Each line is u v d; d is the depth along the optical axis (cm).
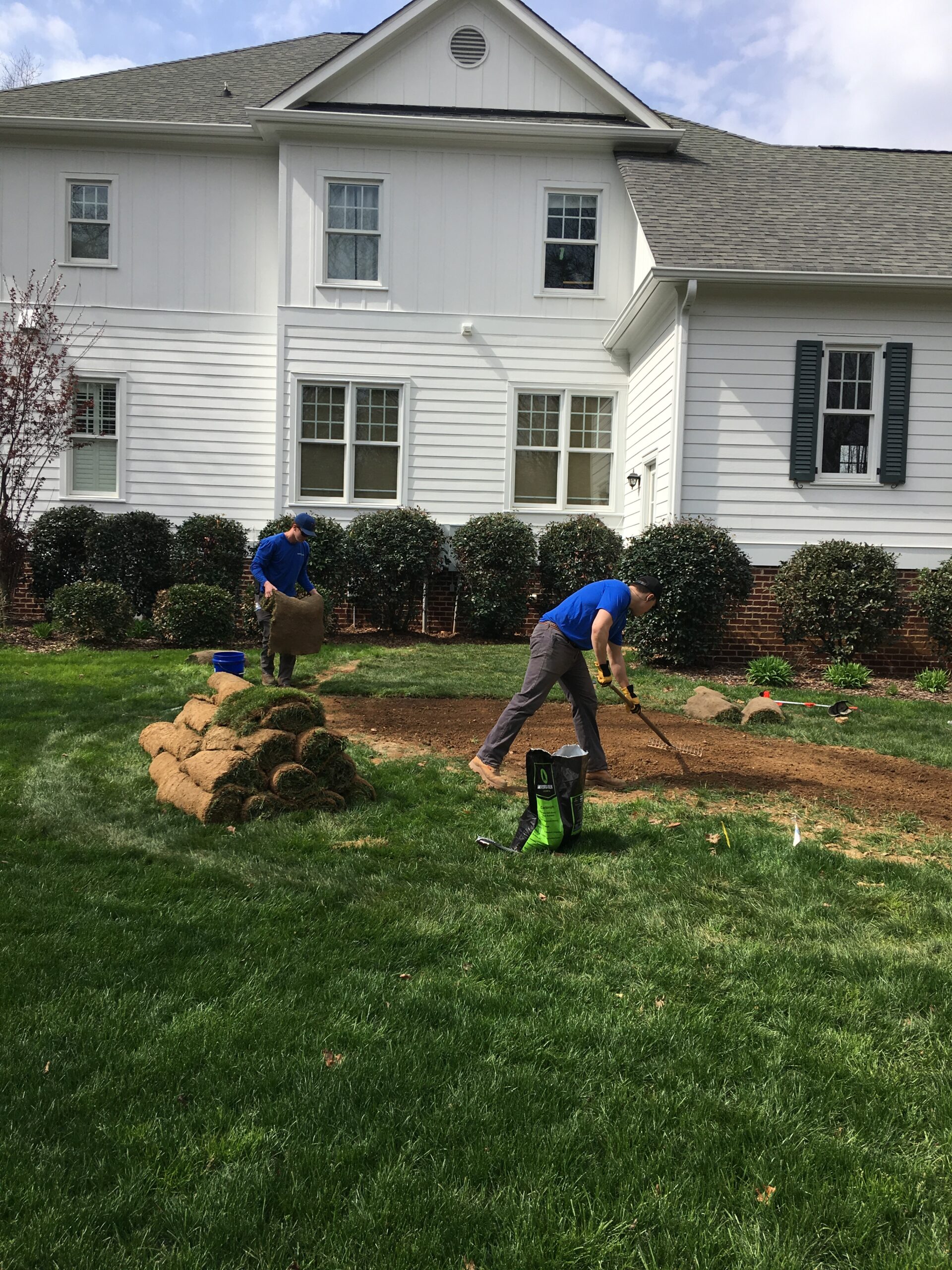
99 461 1470
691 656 1086
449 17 1422
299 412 1431
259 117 1364
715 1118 250
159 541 1341
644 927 368
